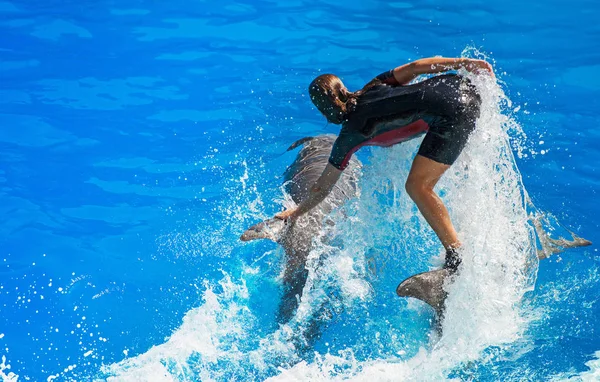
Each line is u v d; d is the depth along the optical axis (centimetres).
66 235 1376
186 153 1608
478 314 1143
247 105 1772
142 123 1709
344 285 1212
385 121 1138
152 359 1105
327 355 1100
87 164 1572
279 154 1602
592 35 2005
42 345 1136
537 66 1858
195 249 1341
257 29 2106
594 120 1644
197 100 1795
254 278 1266
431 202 1152
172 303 1222
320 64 1917
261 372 1083
